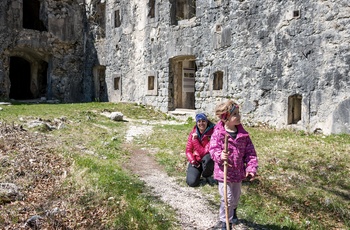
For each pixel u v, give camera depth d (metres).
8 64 17.62
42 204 4.18
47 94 19.30
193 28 13.74
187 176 5.39
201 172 5.44
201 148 5.36
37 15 20.92
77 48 19.78
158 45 15.26
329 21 9.65
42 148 6.71
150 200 4.71
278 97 10.88
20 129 8.34
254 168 3.60
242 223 4.11
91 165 5.72
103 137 8.99
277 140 8.88
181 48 14.16
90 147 7.61
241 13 11.93
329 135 9.36
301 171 6.12
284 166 6.36
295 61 10.42
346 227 4.13
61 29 19.11
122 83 17.52
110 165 6.09
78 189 4.65
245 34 11.81
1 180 4.84
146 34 15.90
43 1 18.84
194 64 15.66
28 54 19.31
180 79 15.24
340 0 9.42
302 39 10.23
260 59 11.38
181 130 10.60
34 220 3.72
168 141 8.74
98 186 4.79
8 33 17.38
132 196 4.66
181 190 5.19
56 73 19.12
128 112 14.37
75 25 19.61
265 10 11.21
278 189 5.25
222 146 3.67
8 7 17.36
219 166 3.71
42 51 18.72
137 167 6.40
